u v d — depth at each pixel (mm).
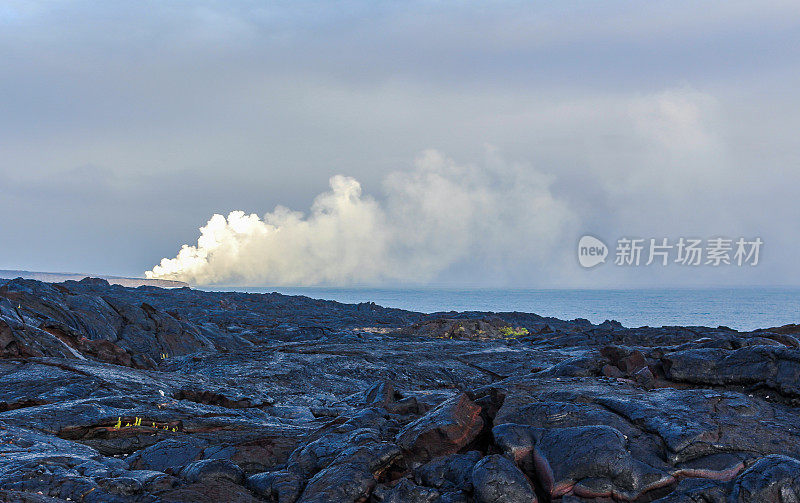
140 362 20062
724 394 8914
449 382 20750
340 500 6918
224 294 64875
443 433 8023
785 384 9180
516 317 52375
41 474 7301
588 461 7023
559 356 25031
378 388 14172
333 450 8305
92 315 23562
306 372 19891
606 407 8711
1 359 15211
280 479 7504
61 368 14414
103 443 9773
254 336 33031
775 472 6453
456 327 37562
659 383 10352
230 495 7176
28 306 21312
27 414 10289
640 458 7285
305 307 57125
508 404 8938
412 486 7207
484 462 7148
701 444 7324
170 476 7559
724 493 6551
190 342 25703
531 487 6934
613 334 30328
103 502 6668
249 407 14070
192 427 11008
